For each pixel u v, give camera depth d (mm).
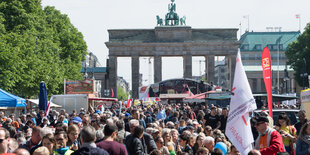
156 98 82938
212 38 164000
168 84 125562
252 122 19359
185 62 162250
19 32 64375
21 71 63406
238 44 162375
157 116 39938
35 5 70562
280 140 13703
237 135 12906
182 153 15117
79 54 105188
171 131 19531
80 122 22109
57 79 79188
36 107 54188
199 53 163125
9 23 65375
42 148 11062
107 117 23734
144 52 163875
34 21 69562
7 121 26281
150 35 165000
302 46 128625
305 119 19406
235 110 12992
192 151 17750
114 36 164125
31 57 65688
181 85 125250
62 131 14445
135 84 162375
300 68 124188
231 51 162875
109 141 13234
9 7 65125
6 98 33406
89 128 11914
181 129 25234
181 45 162625
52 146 13508
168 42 161875
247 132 12906
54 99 49938
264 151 13453
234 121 12945
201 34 164750
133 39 164125
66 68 96750
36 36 75438
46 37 79938
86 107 49781
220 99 47844
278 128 18281
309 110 25766
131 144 15094
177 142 20703
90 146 11719
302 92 26734
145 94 101812
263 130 13969
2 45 56906
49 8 99062
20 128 28500
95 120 23047
